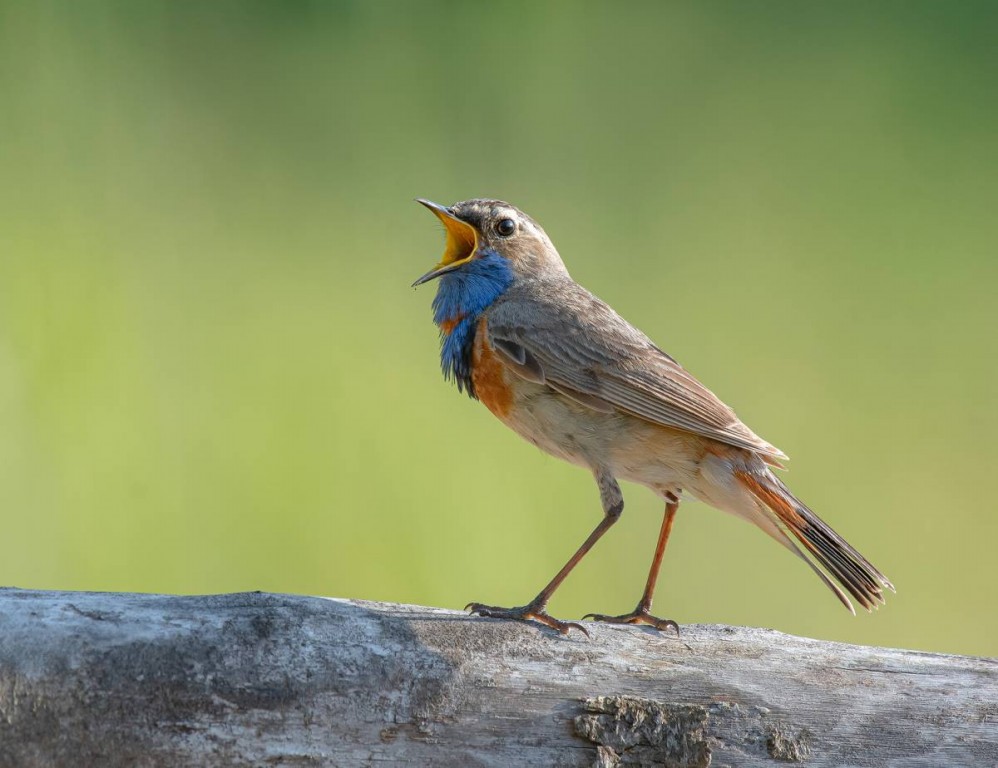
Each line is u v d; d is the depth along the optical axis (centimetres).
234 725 669
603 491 953
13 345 1256
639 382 945
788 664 720
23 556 1159
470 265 1022
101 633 672
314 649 688
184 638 678
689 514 1330
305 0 1672
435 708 688
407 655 696
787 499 933
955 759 693
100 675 660
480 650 707
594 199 1593
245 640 684
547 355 962
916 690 709
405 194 1528
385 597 1216
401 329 1389
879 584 918
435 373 1356
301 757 673
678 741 689
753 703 702
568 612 1238
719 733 694
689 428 928
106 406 1245
